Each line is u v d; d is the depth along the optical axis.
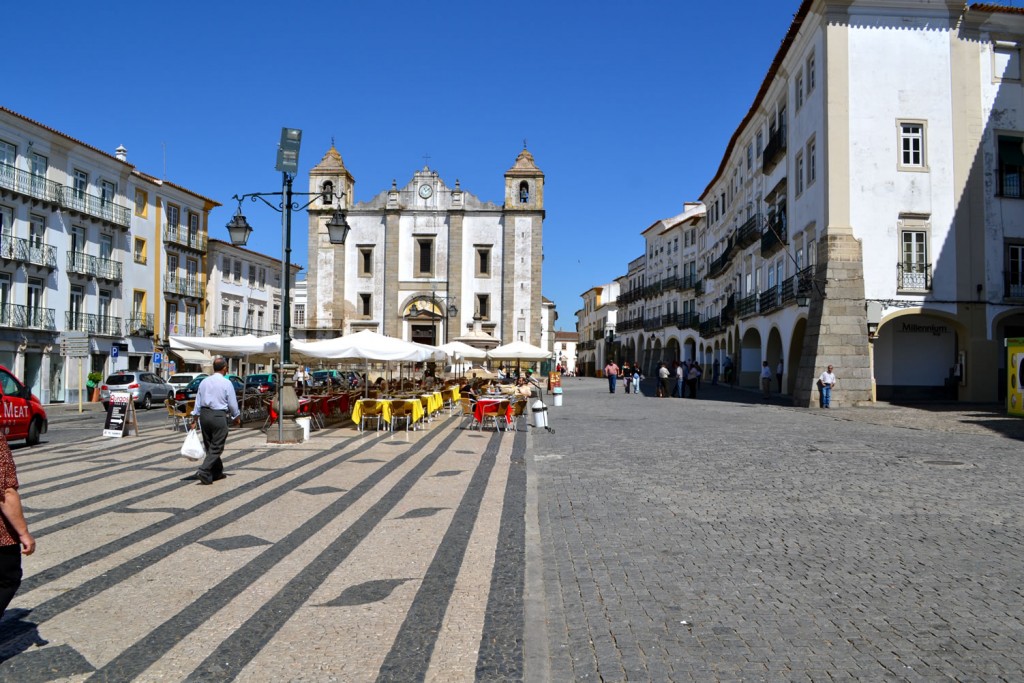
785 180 32.97
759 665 4.27
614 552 6.79
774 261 35.53
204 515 8.51
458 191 54.41
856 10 26.95
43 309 38.59
